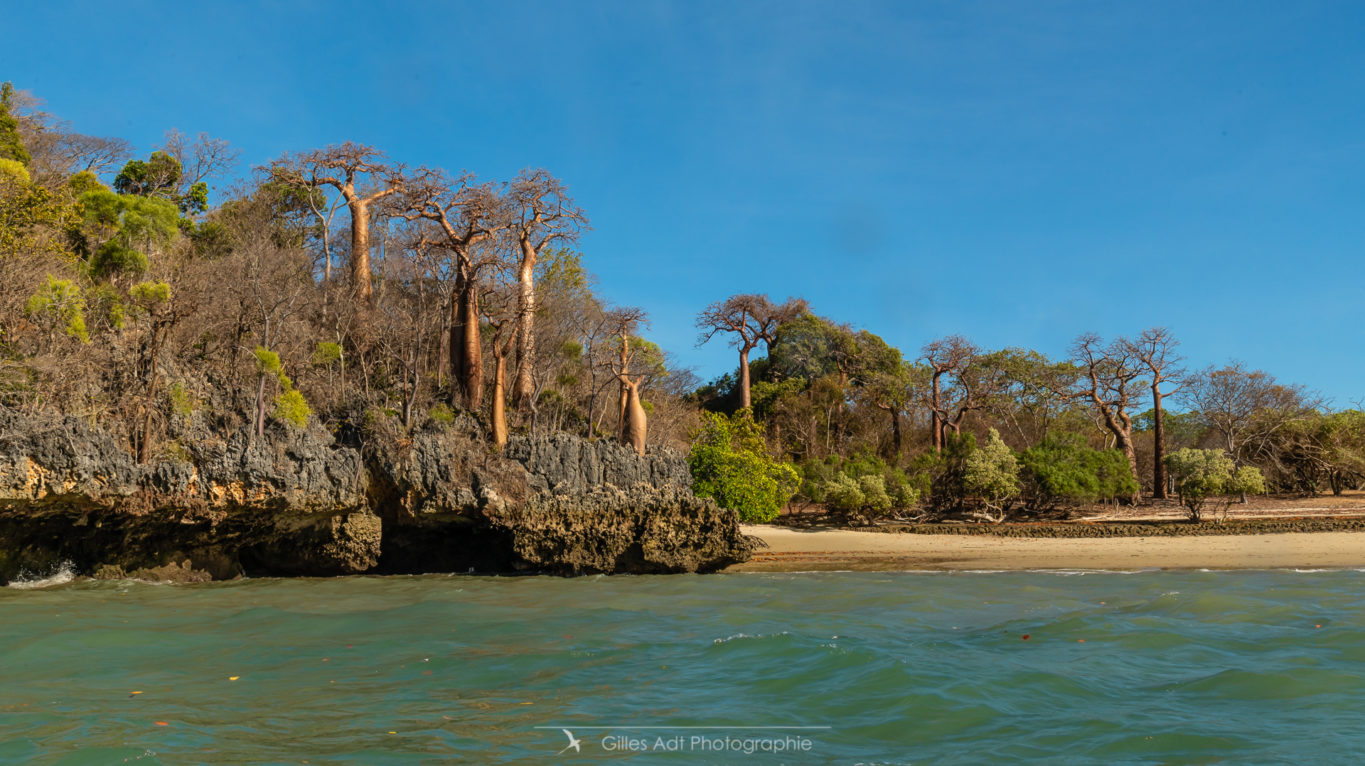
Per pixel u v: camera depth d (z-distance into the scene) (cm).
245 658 1675
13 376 2692
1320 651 1662
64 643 1784
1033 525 4119
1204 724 1210
